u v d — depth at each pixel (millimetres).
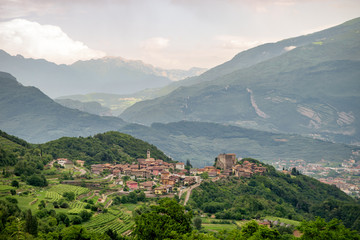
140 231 173375
